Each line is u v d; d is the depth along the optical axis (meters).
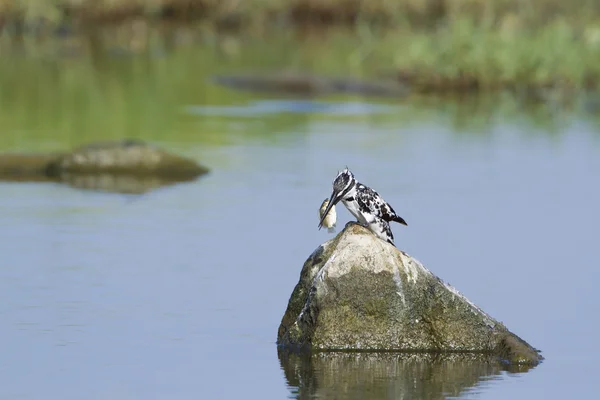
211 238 14.62
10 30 35.75
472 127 23.89
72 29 37.25
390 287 10.88
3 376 10.06
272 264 13.49
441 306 10.95
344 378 10.20
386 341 10.93
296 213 16.05
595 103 27.59
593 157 20.56
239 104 26.27
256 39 38.06
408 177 18.61
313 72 30.59
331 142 21.77
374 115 25.30
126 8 38.47
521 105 27.28
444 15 39.47
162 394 9.70
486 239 14.78
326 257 11.17
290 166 19.45
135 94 27.11
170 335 11.16
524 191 17.69
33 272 13.00
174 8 39.47
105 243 14.30
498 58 29.20
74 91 27.36
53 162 18.88
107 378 10.04
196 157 20.16
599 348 10.97
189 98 26.80
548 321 11.67
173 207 16.44
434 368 10.52
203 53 34.47
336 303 10.90
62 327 11.27
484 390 9.97
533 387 10.04
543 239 14.82
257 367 10.41
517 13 35.94
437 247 14.35
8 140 21.27
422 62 29.77
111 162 18.75
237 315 11.76
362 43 37.00
